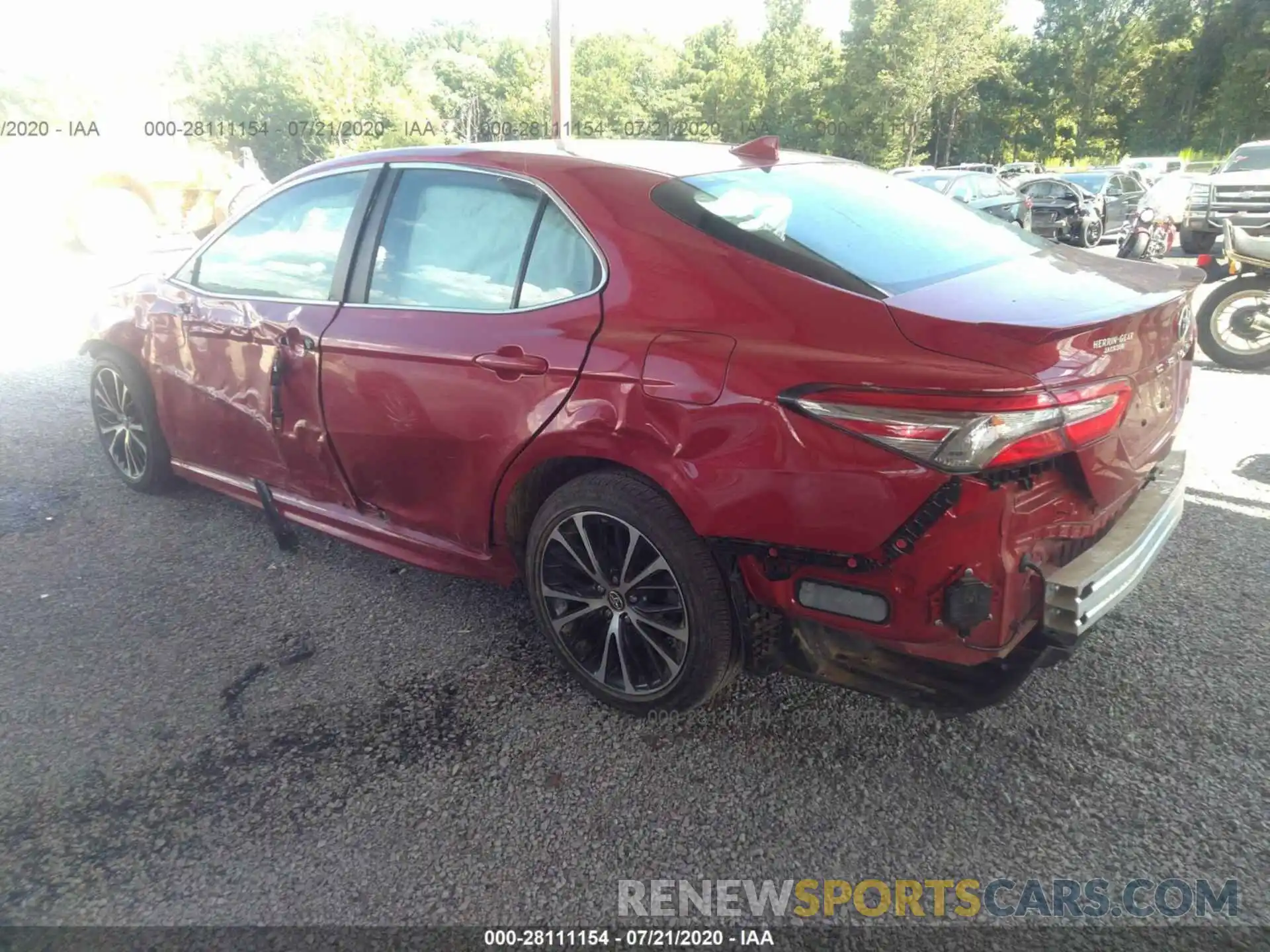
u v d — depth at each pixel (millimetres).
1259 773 2564
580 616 2887
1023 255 2994
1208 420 5754
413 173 3258
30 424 5926
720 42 75125
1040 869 2266
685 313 2514
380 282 3256
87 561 4016
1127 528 2549
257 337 3582
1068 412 2135
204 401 3957
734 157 3205
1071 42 61062
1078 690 2957
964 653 2252
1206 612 3410
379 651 3289
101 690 3064
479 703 2971
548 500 2828
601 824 2436
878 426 2127
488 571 3170
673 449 2449
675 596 2635
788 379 2260
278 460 3688
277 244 3645
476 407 2891
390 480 3271
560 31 12203
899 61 49750
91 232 14188
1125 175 20672
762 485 2307
